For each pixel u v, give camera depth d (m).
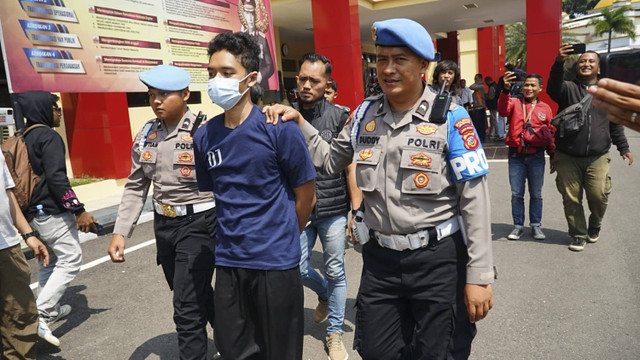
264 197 2.15
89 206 7.90
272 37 9.58
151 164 2.84
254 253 2.13
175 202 2.78
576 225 4.86
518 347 3.11
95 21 6.09
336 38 11.08
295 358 2.25
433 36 21.80
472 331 2.10
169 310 4.04
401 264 2.04
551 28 10.88
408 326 2.19
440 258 2.01
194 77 7.81
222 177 2.17
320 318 3.61
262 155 2.11
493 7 15.26
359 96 11.40
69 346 3.47
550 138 5.01
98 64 6.14
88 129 8.93
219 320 2.22
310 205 2.30
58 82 5.62
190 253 2.76
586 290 3.90
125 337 3.58
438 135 1.96
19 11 5.16
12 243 2.57
